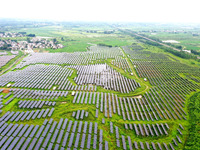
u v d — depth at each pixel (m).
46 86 96.00
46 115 70.50
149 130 65.19
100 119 69.81
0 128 61.62
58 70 126.69
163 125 68.88
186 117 74.75
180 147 58.22
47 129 61.50
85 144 56.69
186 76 124.12
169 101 88.31
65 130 62.16
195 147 56.69
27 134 58.75
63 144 55.31
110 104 80.62
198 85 109.12
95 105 79.56
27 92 88.31
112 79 113.19
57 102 80.50
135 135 62.75
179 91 99.12
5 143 54.94
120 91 96.31
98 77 115.19
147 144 58.03
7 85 94.94
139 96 92.56
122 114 74.62
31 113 70.19
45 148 54.03
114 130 64.19
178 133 64.69
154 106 81.44
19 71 120.81
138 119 71.06
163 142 59.78
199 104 83.81
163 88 102.00
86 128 63.31
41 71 122.44
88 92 91.44
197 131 64.69
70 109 75.19
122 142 58.47
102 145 56.72
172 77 121.56
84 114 72.62
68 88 95.12
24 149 53.16
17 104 77.44
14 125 62.66
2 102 78.06
